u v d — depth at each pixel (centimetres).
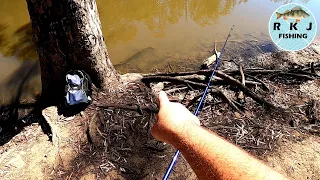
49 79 312
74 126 285
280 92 335
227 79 335
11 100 380
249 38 498
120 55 468
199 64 438
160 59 455
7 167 252
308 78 356
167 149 266
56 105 310
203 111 307
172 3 618
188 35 514
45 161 257
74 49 283
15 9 582
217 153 69
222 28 532
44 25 269
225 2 625
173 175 245
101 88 318
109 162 255
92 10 279
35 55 470
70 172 248
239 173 63
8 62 453
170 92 337
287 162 253
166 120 85
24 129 298
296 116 299
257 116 299
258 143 270
